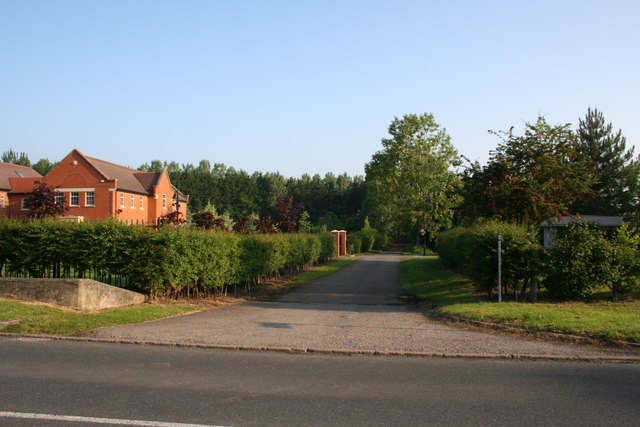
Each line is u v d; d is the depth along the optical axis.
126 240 14.48
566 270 13.49
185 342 9.34
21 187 51.06
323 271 30.97
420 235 76.00
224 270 16.72
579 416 5.36
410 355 8.50
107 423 5.04
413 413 5.43
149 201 56.19
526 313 11.46
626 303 13.34
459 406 5.68
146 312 12.70
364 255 59.06
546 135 19.23
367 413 5.42
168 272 14.27
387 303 16.41
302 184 121.06
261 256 20.92
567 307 12.51
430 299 16.72
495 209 18.81
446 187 58.66
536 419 5.26
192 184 98.62
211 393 6.13
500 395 6.12
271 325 11.51
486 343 9.33
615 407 5.67
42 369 7.25
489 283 14.63
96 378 6.79
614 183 37.31
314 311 14.23
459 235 23.78
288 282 24.11
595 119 38.94
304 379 6.86
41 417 5.19
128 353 8.45
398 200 63.84
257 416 5.30
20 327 10.09
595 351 8.62
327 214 105.69
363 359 8.20
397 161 63.00
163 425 5.00
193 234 15.34
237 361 7.96
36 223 15.30
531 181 17.95
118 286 15.16
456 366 7.71
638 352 8.52
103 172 49.16
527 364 7.86
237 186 106.44
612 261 13.66
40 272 15.36
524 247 13.88
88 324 10.75
